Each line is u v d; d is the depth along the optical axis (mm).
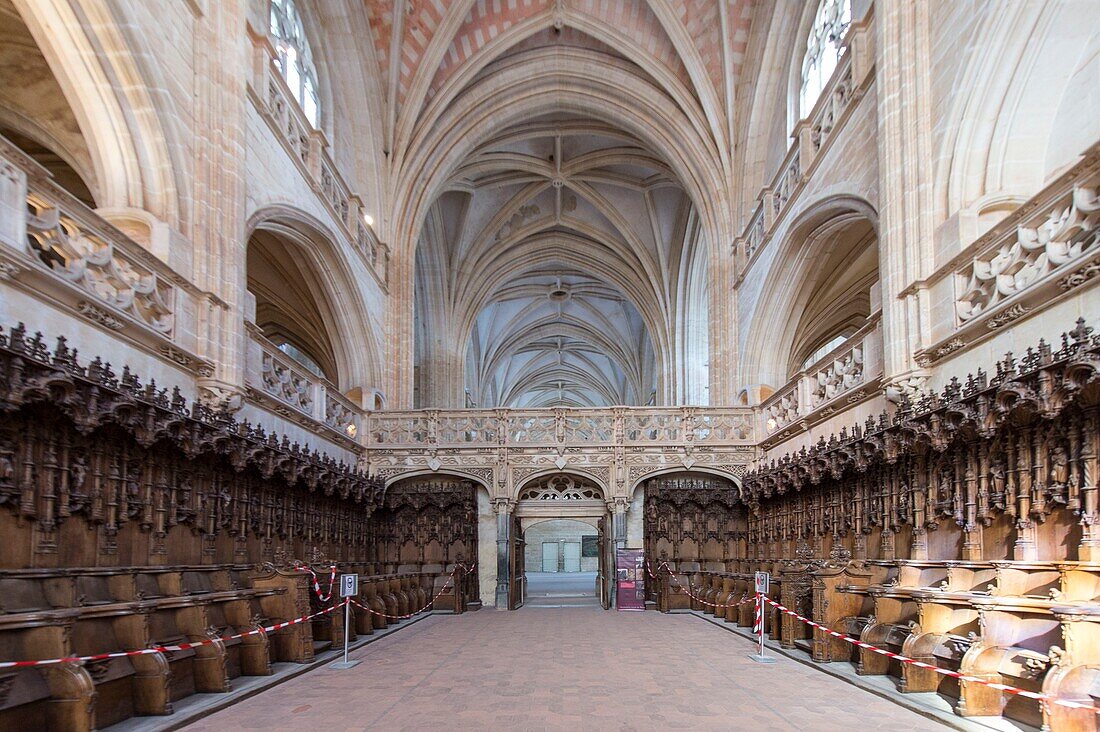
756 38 23203
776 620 13969
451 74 25766
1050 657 6789
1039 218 9383
